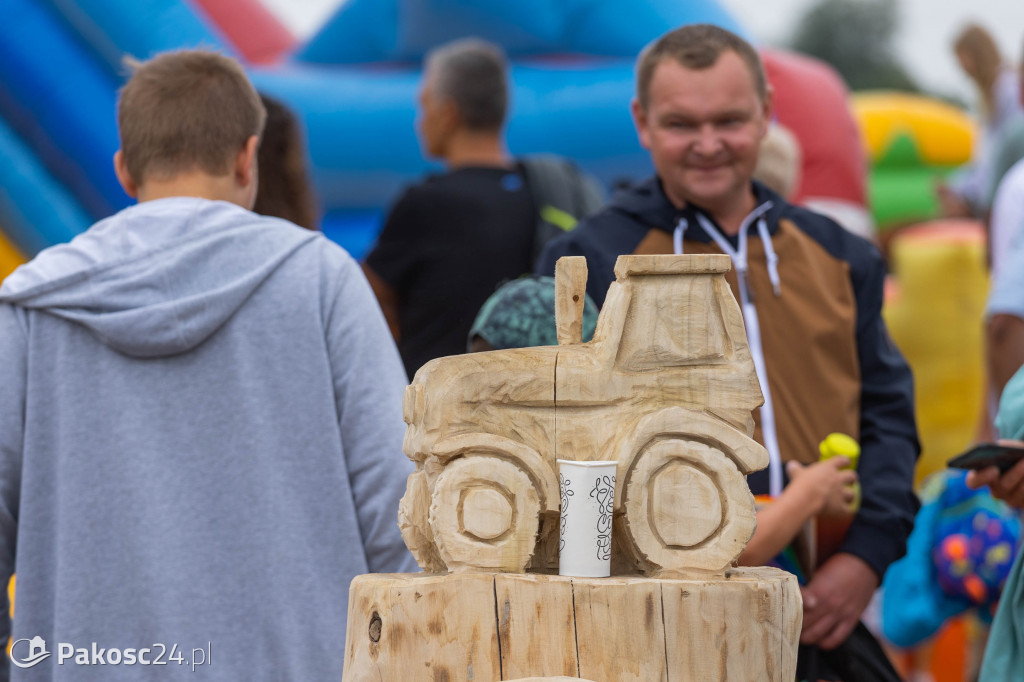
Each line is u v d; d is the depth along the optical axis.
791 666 3.85
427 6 15.70
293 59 17.25
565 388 3.87
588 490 3.71
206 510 4.72
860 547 5.65
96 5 13.42
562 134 14.57
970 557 7.12
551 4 15.59
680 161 5.88
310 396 4.88
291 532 4.77
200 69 5.25
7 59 13.14
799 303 5.90
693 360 3.97
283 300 4.91
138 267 4.77
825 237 6.16
